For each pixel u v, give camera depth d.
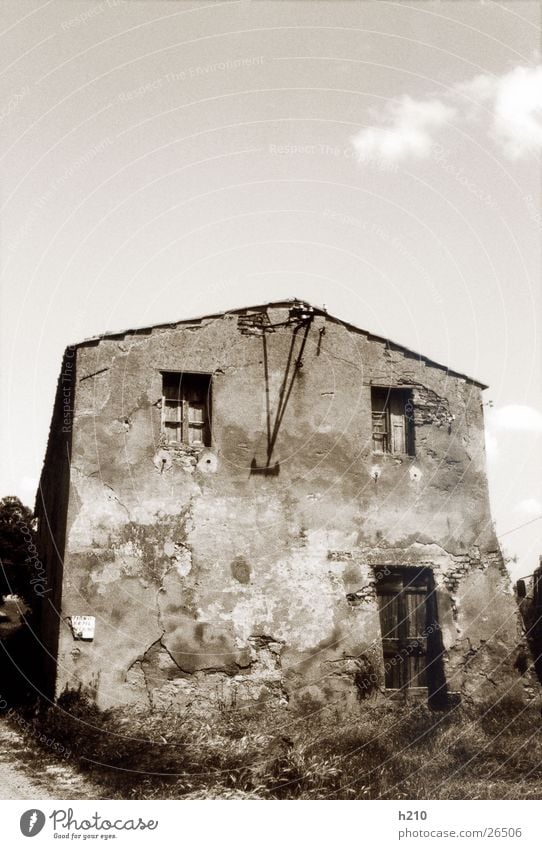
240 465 15.44
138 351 15.35
